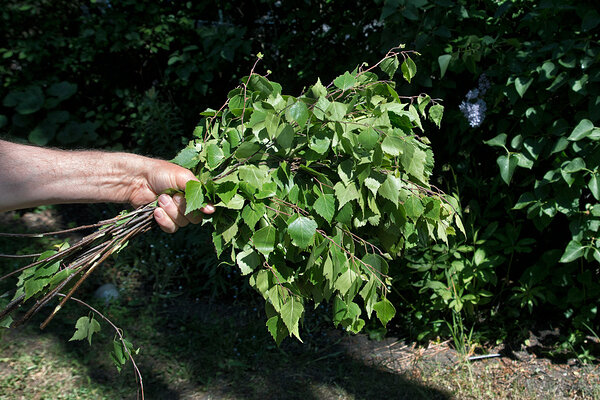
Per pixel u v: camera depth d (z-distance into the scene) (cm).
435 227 188
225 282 343
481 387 270
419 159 153
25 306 324
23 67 434
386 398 264
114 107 444
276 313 161
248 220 145
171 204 157
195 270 369
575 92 250
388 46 288
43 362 281
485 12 281
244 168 149
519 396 262
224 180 149
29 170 155
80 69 441
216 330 312
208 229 343
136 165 164
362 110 169
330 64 348
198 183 146
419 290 296
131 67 439
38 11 445
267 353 296
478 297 289
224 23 405
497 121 281
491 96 271
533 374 278
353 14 334
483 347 299
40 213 437
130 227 161
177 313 331
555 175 255
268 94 163
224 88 402
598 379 270
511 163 261
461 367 284
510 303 298
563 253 272
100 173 162
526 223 294
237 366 285
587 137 248
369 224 181
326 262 151
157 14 412
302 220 145
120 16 414
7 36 438
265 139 156
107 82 439
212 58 378
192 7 414
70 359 286
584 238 260
